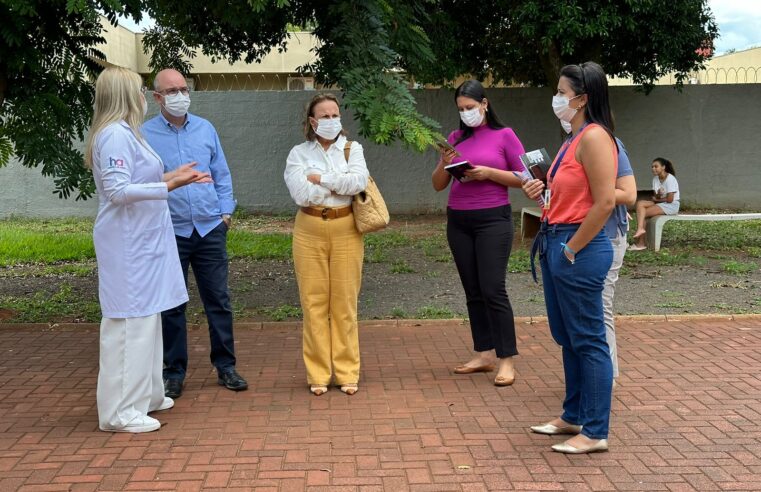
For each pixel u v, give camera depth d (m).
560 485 3.63
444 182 5.61
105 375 4.32
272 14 7.14
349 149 4.96
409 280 8.92
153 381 4.57
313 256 4.94
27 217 14.65
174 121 5.02
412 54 6.71
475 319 5.47
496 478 3.71
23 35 6.11
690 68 13.26
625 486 3.62
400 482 3.67
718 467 3.82
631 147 15.30
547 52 12.09
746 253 10.55
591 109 3.87
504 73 15.19
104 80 4.26
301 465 3.88
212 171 5.19
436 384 5.25
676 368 5.54
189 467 3.86
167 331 5.01
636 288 8.34
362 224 4.89
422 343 6.36
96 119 4.28
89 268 9.74
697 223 13.46
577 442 4.01
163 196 4.25
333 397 4.98
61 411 4.74
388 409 4.73
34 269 9.76
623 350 6.04
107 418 4.34
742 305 7.51
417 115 5.58
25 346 6.29
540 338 6.46
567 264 3.85
